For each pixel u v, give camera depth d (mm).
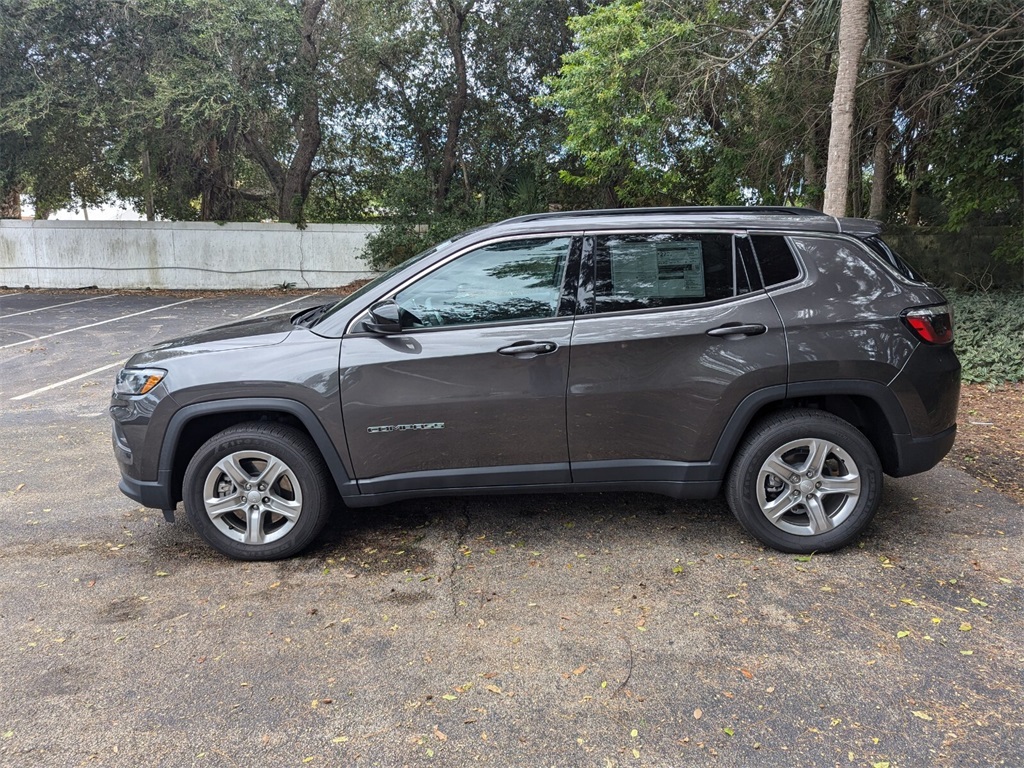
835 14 8477
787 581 3418
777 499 3629
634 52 9836
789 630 3016
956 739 2357
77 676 2801
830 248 3582
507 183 19109
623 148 11219
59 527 4262
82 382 8312
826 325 3477
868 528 3969
